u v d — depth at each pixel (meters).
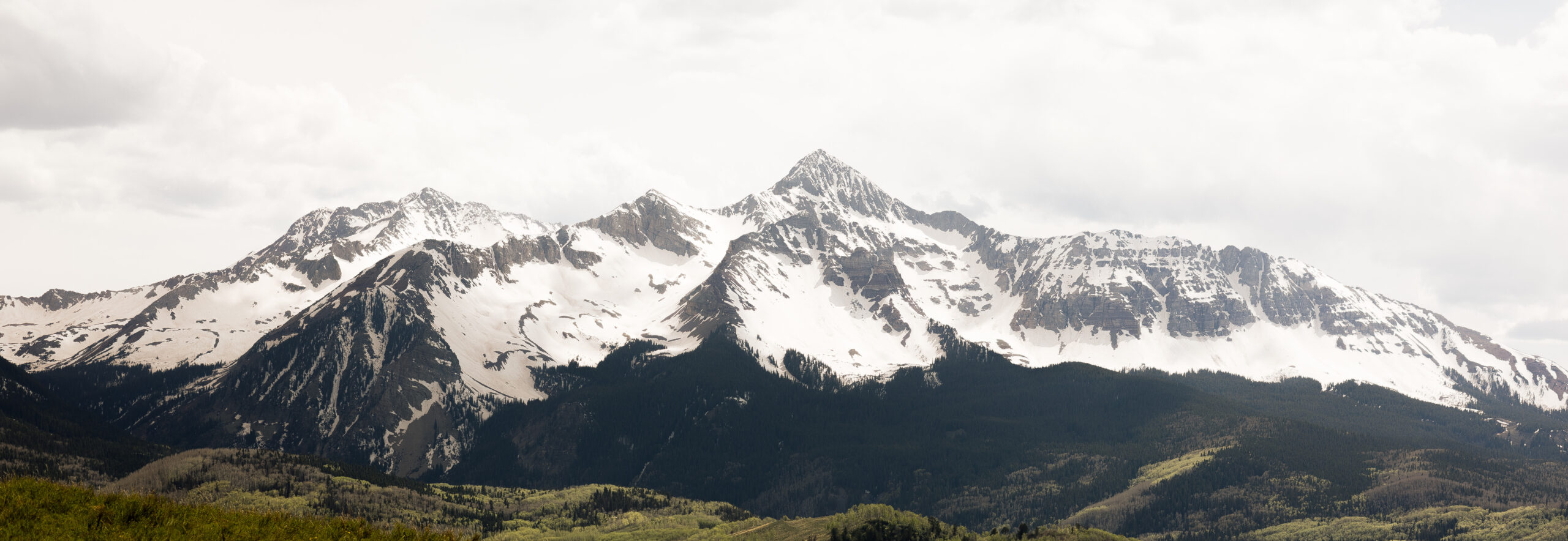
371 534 163.62
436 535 167.12
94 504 152.62
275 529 159.38
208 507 165.25
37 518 146.12
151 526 151.50
